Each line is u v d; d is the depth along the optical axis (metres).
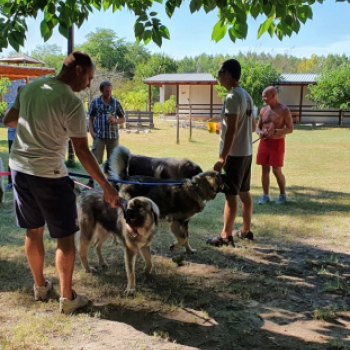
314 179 10.27
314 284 4.18
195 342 3.09
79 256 4.50
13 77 17.50
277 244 5.40
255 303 3.74
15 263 4.50
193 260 4.78
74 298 3.52
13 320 3.35
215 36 4.21
